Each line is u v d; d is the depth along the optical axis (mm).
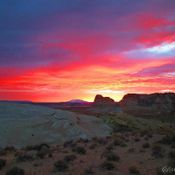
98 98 164125
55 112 47062
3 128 34781
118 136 31797
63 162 16016
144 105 150125
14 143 30688
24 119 40438
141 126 58156
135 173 13898
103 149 21703
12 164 17328
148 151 19766
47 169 15484
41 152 20250
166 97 149500
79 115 51500
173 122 80625
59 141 34094
